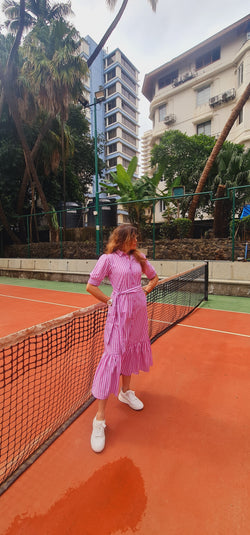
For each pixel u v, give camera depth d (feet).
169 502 4.60
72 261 36.83
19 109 43.78
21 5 35.19
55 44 38.32
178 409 7.39
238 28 63.62
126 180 39.99
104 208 45.24
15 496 4.75
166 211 40.83
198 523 4.25
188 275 18.90
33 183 51.78
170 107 76.48
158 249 33.06
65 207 50.47
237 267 24.52
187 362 10.45
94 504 4.58
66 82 37.58
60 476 5.16
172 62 74.13
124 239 6.05
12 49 37.93
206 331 14.23
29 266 41.75
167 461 5.53
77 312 7.27
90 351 11.24
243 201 38.42
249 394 8.11
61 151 52.37
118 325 6.01
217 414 7.14
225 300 22.44
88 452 5.78
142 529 4.16
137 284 6.20
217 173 42.47
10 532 4.15
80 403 7.45
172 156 53.62
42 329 6.24
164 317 16.76
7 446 5.63
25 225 53.57
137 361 6.69
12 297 25.22
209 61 70.03
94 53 40.04
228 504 4.56
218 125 67.51
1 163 48.39
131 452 5.79
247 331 14.15
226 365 10.12
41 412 7.04
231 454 5.70
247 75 59.36
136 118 175.01
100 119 159.02
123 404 7.66
